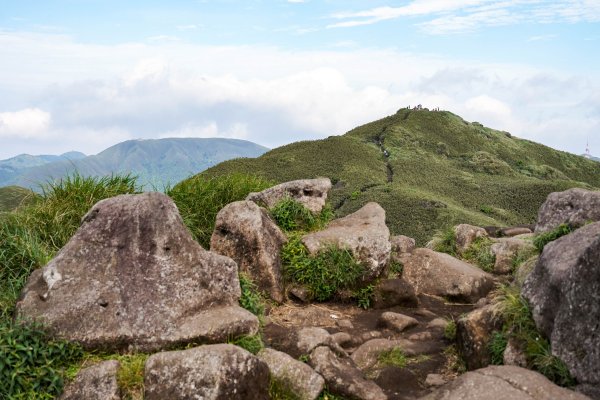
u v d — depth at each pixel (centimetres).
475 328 574
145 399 445
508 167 9188
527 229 1175
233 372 446
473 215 5956
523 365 507
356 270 777
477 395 431
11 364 464
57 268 530
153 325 516
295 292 771
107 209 562
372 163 8206
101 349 502
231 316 534
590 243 513
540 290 539
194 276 556
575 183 7725
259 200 920
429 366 586
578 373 464
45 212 730
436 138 10094
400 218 5834
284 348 564
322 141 8912
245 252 759
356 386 509
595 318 462
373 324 716
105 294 522
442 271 863
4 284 589
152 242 554
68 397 456
